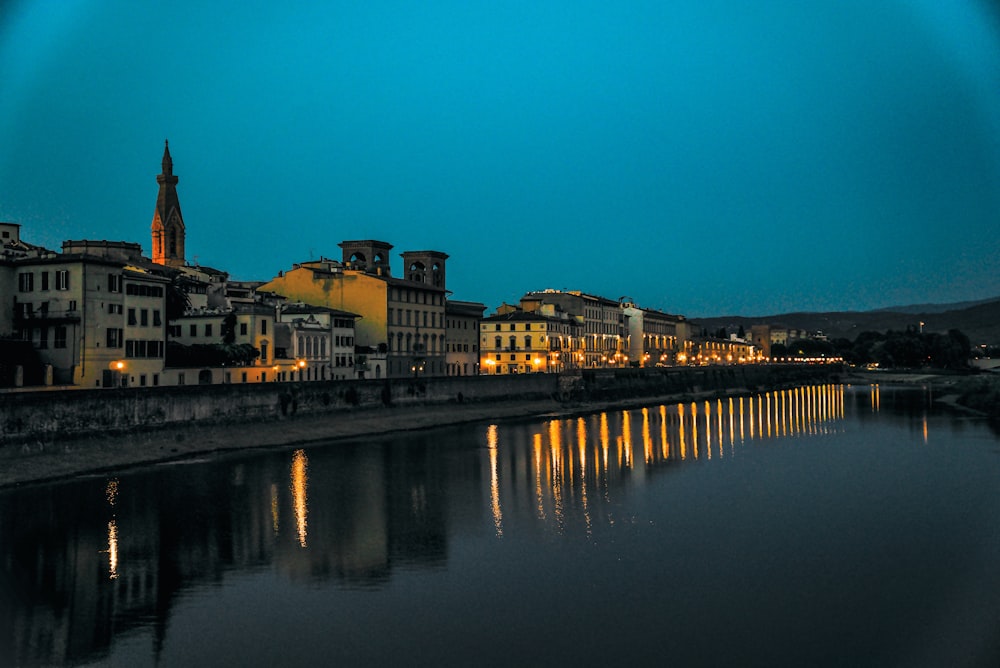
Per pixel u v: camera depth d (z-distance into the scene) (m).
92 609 42.66
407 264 187.88
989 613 42.06
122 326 99.25
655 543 54.62
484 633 39.88
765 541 55.00
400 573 48.53
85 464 77.31
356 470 81.62
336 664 36.78
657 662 36.88
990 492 70.81
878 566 49.59
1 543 53.75
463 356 180.00
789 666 36.47
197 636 39.53
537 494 70.44
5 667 36.34
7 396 72.06
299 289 153.25
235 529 57.59
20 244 125.19
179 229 187.88
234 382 107.88
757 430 122.75
